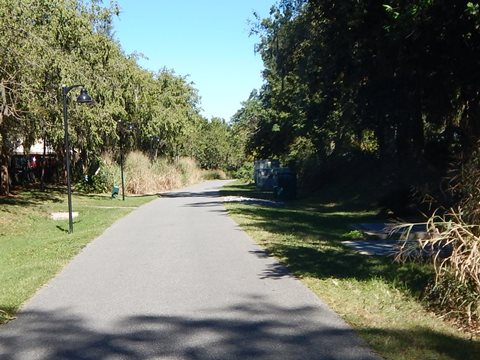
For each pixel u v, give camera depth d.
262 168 49.22
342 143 33.72
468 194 6.80
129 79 29.52
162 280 8.69
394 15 11.96
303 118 33.06
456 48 13.64
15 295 7.76
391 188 22.50
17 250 13.34
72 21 22.44
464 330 5.82
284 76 32.22
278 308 6.79
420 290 7.32
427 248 9.29
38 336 5.86
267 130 45.28
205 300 7.30
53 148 35.72
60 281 8.83
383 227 15.45
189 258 10.77
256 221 18.48
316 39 23.05
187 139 59.09
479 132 12.38
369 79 19.66
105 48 27.23
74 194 35.53
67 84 22.20
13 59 19.17
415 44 14.08
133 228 16.94
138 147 46.81
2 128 23.73
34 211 23.64
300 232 15.29
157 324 6.23
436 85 16.25
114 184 38.59
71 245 13.23
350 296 7.28
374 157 31.20
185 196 37.19
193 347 5.40
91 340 5.70
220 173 89.25
